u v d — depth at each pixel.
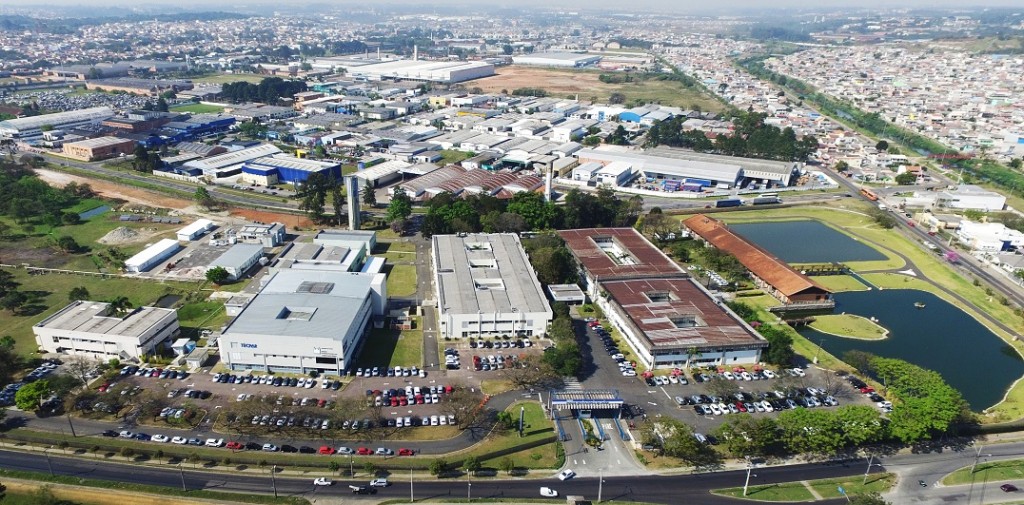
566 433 108.81
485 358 131.88
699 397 119.50
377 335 140.88
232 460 99.19
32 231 197.75
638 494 95.00
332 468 97.38
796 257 196.75
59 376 118.69
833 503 93.81
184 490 92.56
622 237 192.88
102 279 165.62
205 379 121.50
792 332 148.50
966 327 153.38
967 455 106.00
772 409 116.31
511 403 116.62
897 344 144.62
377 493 93.75
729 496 95.06
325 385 119.94
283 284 146.00
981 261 194.50
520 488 95.69
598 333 143.88
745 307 152.75
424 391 119.19
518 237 187.12
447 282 153.00
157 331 131.12
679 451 100.19
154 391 116.50
